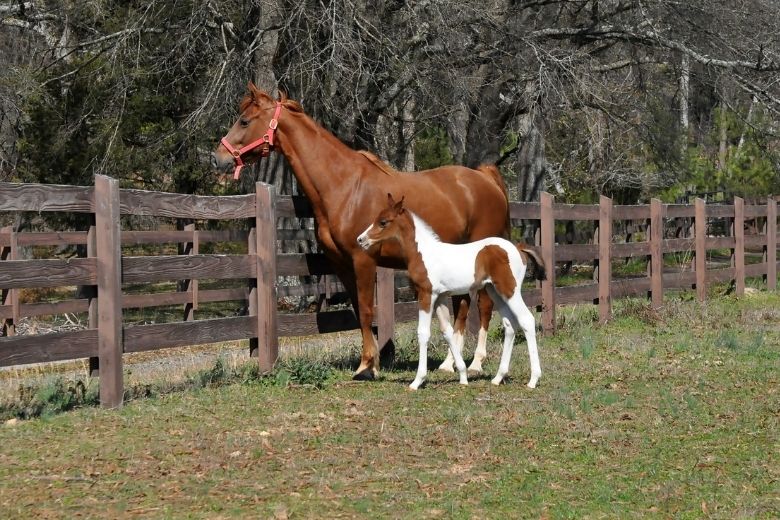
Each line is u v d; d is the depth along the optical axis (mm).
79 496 6754
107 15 24094
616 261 28812
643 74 27672
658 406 9672
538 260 10797
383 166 11609
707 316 17016
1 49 27719
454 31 20828
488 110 25719
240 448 7980
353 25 20281
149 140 24141
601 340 14516
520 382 11078
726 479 7164
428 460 7672
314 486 6977
